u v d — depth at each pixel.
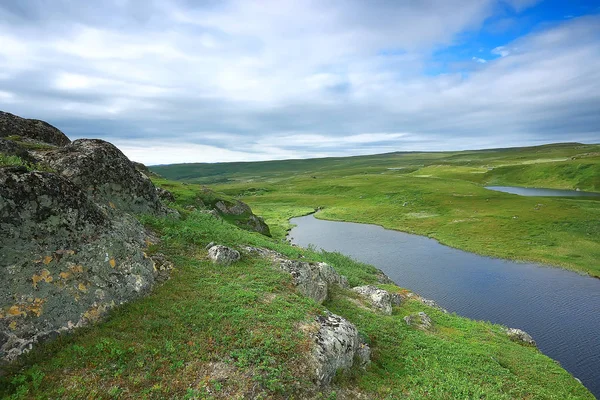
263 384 13.34
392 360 20.17
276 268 24.00
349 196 148.88
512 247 67.56
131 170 26.61
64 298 14.20
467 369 20.78
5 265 13.33
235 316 16.66
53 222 15.27
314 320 18.14
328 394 15.04
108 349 13.29
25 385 11.16
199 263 21.64
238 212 62.22
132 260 17.80
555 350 33.09
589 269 54.84
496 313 41.16
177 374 12.99
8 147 20.91
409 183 155.75
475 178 189.12
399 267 58.50
